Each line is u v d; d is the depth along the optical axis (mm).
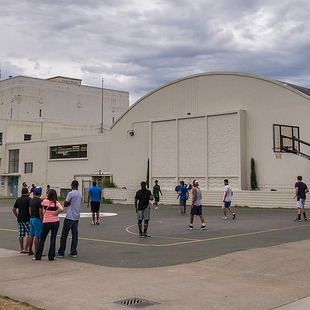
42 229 11055
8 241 15031
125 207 33344
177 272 9422
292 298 7430
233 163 31359
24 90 65438
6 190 57531
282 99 29531
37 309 6695
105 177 42125
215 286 8234
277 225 18156
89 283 8492
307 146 28016
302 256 11039
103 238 15203
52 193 11156
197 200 17094
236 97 32094
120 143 40656
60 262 10750
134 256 11430
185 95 35312
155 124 36875
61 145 49250
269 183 29891
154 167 36594
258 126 30750
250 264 10180
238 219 21266
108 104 74188
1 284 8430
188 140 34375
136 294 7695
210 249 12305
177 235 15672
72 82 73062
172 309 6840
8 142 57625
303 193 19703
